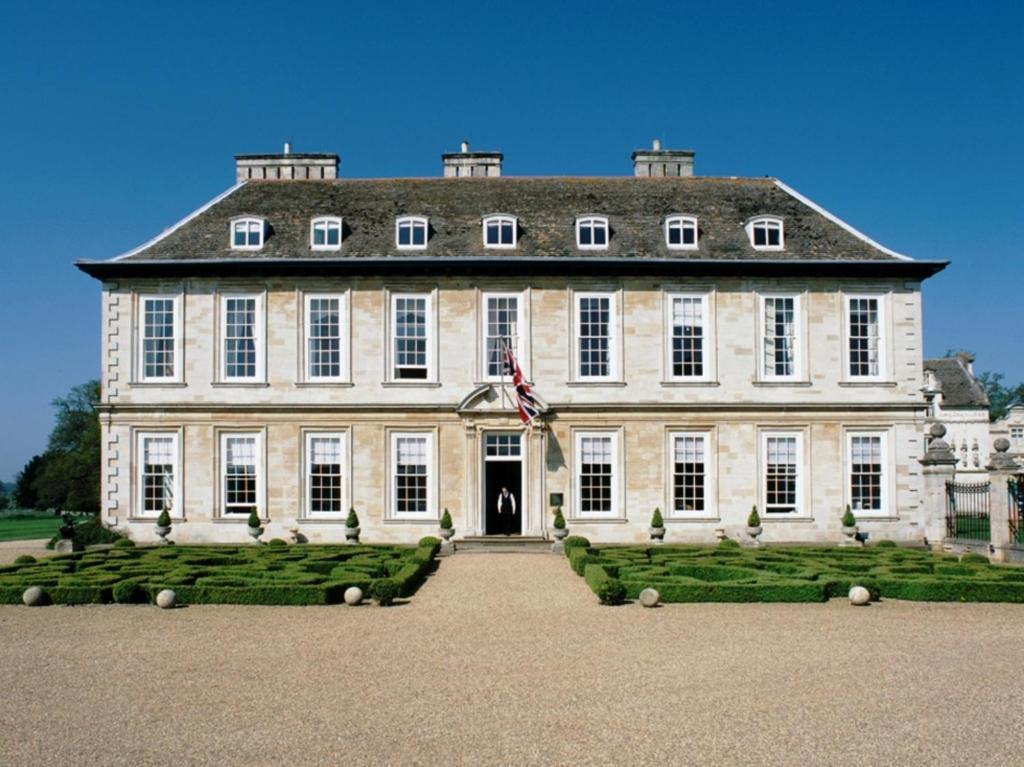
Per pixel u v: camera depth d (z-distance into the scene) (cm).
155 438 4169
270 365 4169
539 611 2336
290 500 4138
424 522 4119
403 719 1380
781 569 2939
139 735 1317
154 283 4197
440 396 4162
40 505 9956
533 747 1256
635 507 4147
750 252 4241
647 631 2050
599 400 4166
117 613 2341
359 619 2231
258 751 1246
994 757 1217
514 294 4197
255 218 4244
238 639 1986
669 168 4816
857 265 4184
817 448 4191
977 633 2028
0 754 1242
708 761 1202
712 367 4191
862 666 1700
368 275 4181
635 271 4184
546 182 4616
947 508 3912
